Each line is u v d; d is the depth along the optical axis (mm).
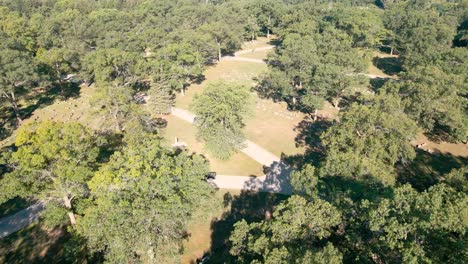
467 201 34875
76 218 48344
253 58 130250
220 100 64062
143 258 43844
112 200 38250
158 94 83938
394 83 76375
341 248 35375
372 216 33656
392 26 133625
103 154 52125
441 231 32156
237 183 62344
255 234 38531
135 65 89375
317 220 35688
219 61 125938
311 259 29406
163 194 40156
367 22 121812
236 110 66062
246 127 80875
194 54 97438
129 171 39875
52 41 111125
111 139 57469
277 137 77062
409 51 111375
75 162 43031
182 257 48219
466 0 152625
